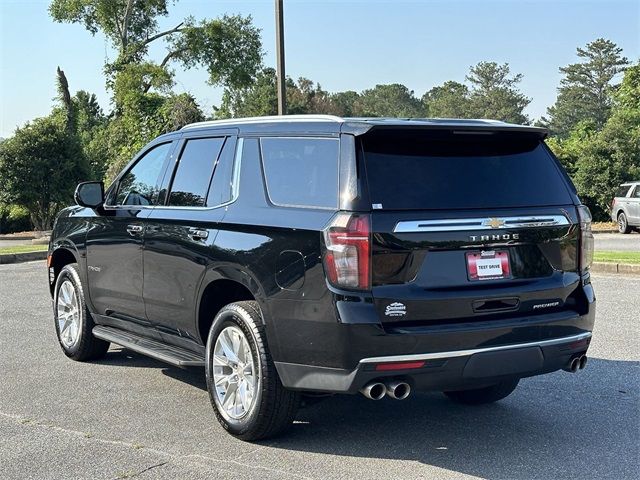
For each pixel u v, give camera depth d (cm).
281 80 1552
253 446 504
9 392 639
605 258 1520
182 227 571
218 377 532
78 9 4744
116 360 757
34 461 478
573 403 599
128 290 647
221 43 4775
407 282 449
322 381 457
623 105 4300
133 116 3331
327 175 474
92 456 486
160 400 615
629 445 503
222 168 562
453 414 574
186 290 567
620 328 873
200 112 3225
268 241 488
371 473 454
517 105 12775
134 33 4847
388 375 443
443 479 445
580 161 3284
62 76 4231
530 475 451
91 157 3806
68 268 752
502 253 477
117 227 656
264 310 487
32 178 3066
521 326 470
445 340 447
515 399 611
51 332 898
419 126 468
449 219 459
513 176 497
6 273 1558
